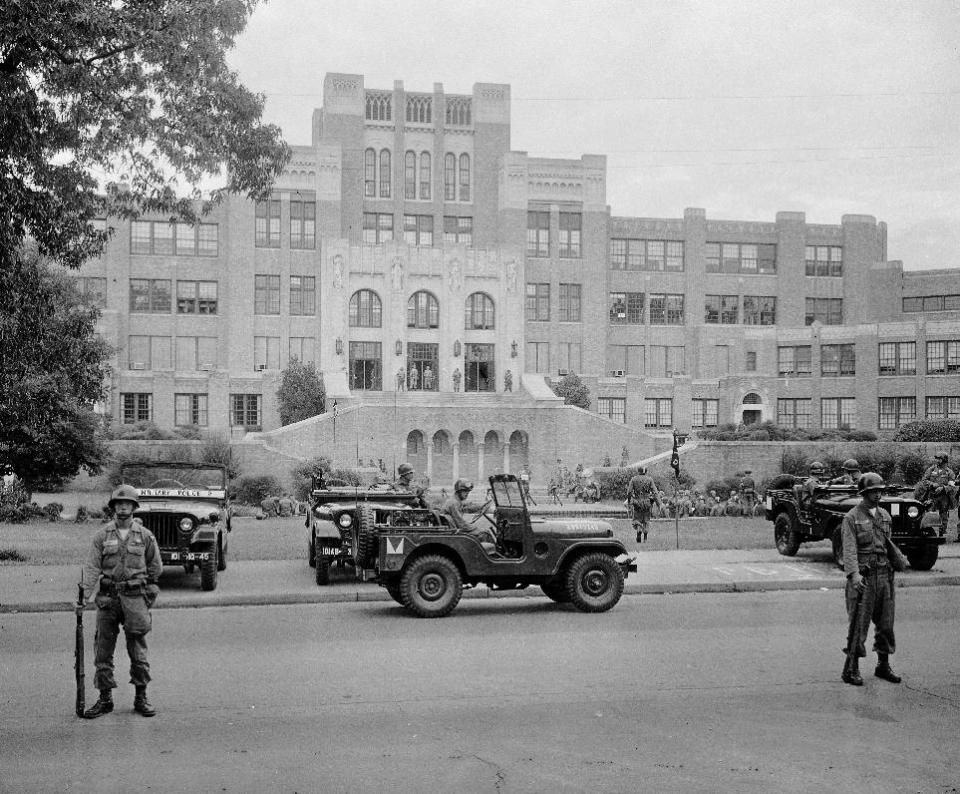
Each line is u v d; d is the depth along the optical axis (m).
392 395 75.38
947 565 24.16
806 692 12.24
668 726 10.79
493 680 12.74
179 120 24.03
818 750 10.01
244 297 81.12
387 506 20.62
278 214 82.50
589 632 16.05
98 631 11.18
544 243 89.69
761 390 79.50
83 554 25.66
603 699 11.88
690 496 43.44
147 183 24.91
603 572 18.17
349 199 87.38
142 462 23.41
